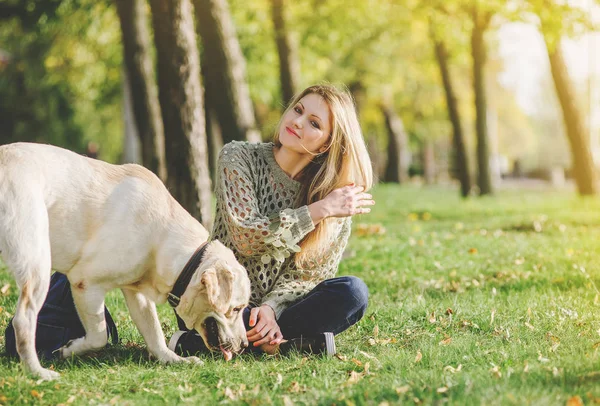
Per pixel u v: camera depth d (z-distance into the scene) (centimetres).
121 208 386
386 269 757
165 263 388
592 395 319
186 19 770
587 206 1588
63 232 379
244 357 423
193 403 340
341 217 420
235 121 1038
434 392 336
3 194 357
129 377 377
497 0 1266
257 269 431
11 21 1627
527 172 6606
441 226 1209
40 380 356
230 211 409
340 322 432
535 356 405
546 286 634
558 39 1262
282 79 1452
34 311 364
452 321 508
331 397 341
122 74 1739
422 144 4275
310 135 414
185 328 441
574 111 1905
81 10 1627
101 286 390
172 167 771
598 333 457
